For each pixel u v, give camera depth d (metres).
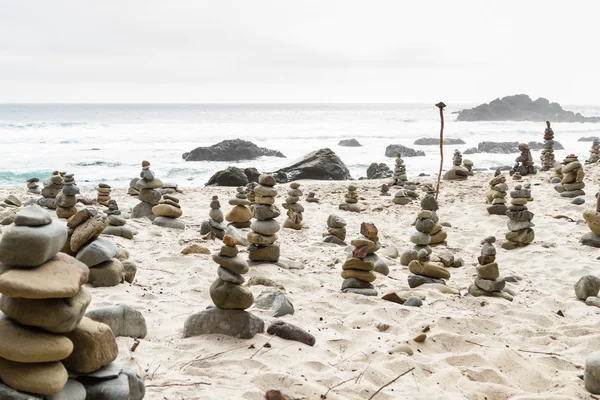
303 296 6.91
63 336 3.06
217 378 4.21
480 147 42.69
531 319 6.38
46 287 2.91
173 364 4.43
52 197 12.44
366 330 5.60
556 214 14.12
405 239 12.09
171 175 27.14
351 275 7.19
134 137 48.16
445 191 18.77
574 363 5.12
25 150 35.84
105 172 27.19
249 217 11.50
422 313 6.17
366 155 38.88
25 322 2.95
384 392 4.27
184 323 5.23
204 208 15.38
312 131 62.12
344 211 15.42
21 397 2.81
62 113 126.44
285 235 11.73
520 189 11.04
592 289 7.29
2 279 2.86
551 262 9.62
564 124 97.56
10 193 16.64
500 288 7.25
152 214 12.26
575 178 16.23
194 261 8.30
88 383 3.31
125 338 4.76
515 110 123.00
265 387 4.15
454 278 8.59
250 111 167.00
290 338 5.11
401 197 16.50
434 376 4.64
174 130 58.78
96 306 5.66
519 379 4.80
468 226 13.43
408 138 54.78
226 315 5.07
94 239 6.64
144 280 7.14
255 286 6.98
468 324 5.93
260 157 35.06
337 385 4.29
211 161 33.19
